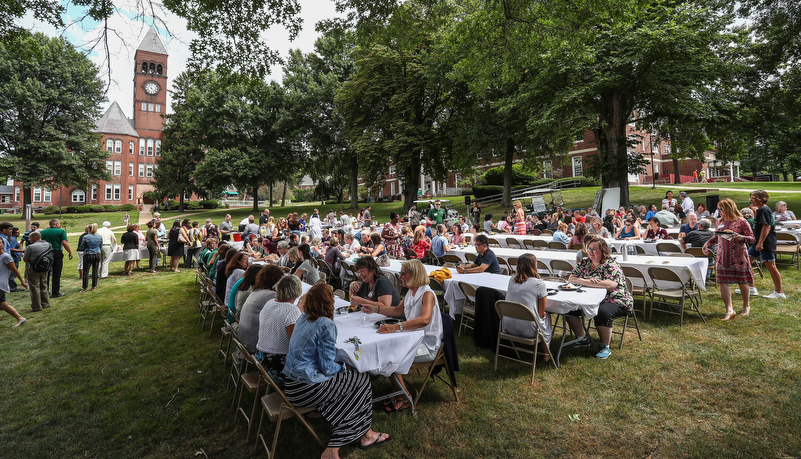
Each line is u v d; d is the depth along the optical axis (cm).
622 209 1352
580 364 452
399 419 358
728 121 1911
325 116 3684
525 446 312
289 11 651
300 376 296
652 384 396
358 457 307
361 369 318
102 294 930
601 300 440
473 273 623
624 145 2052
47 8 522
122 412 394
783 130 1903
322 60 3731
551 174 4294
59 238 909
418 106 2912
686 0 1831
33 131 3556
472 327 560
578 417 346
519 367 454
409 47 777
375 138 2988
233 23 642
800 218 1739
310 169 4266
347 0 669
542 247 1030
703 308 624
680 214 1622
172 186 4862
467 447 314
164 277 1153
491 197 3456
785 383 378
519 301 436
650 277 591
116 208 5100
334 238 848
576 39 740
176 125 4872
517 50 779
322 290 311
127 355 549
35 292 779
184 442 341
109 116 5850
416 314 383
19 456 326
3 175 3425
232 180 3597
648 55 1705
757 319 549
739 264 551
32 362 527
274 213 3997
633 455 295
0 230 784
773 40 1709
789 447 292
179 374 483
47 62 3566
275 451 322
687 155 2455
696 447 299
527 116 2270
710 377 402
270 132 3803
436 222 1720
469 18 789
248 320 392
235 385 438
